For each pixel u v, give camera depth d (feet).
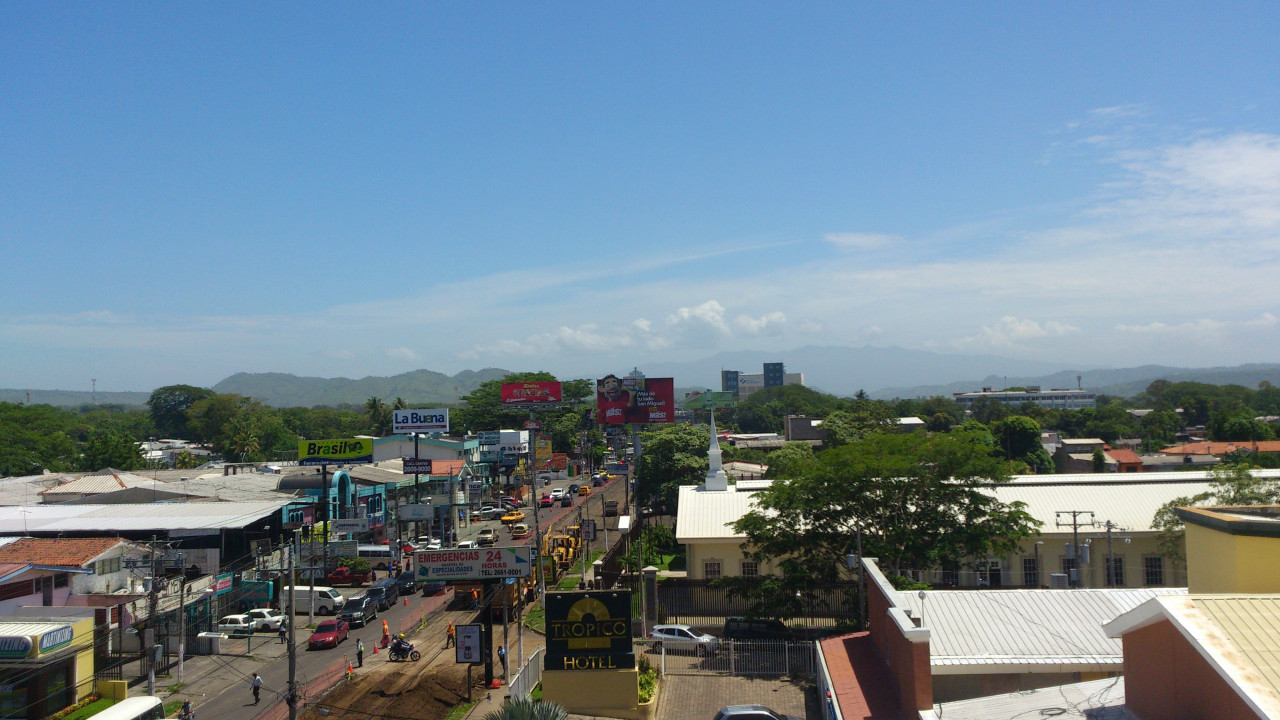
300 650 152.76
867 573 97.45
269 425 549.95
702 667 124.26
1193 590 67.72
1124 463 387.14
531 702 85.97
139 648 143.13
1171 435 561.02
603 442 547.08
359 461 237.04
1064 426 583.58
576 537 248.73
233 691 127.75
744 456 378.53
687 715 105.29
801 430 526.57
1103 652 78.59
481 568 126.52
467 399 561.02
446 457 376.07
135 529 175.52
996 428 401.49
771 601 133.18
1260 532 59.21
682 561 216.13
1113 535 160.25
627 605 106.22
